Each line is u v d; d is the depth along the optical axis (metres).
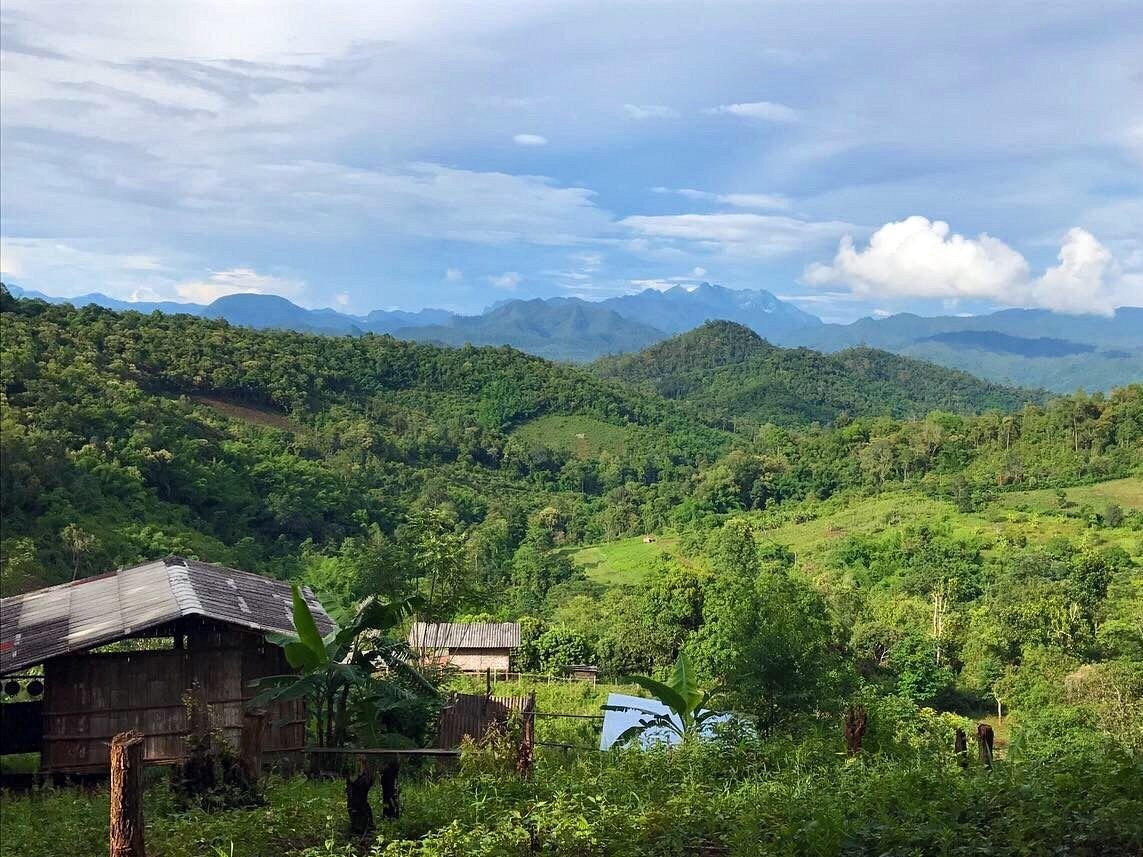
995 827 6.34
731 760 10.41
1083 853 5.76
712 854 6.74
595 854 6.72
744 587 17.98
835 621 39.22
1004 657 40.06
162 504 56.00
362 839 7.43
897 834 6.24
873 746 11.23
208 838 7.67
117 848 5.85
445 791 9.14
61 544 44.59
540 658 39.38
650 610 41.50
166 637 15.06
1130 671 31.12
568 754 12.71
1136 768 6.99
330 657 12.66
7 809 10.81
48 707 13.38
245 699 14.09
